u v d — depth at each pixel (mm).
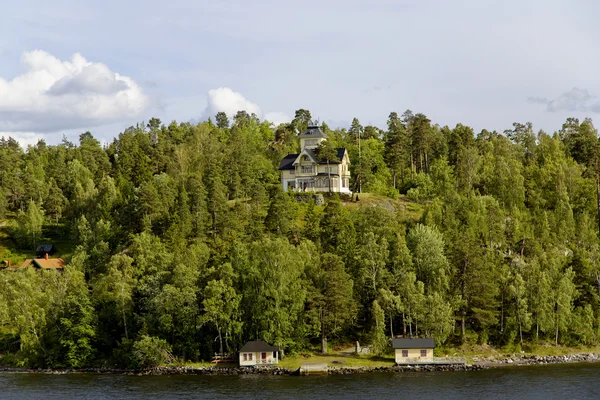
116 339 137000
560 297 135375
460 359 124688
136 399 103375
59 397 105875
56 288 140250
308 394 103688
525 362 126875
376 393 103438
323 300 130875
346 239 149375
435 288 135875
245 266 133875
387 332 139750
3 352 143875
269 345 125875
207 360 131125
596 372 116625
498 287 139875
